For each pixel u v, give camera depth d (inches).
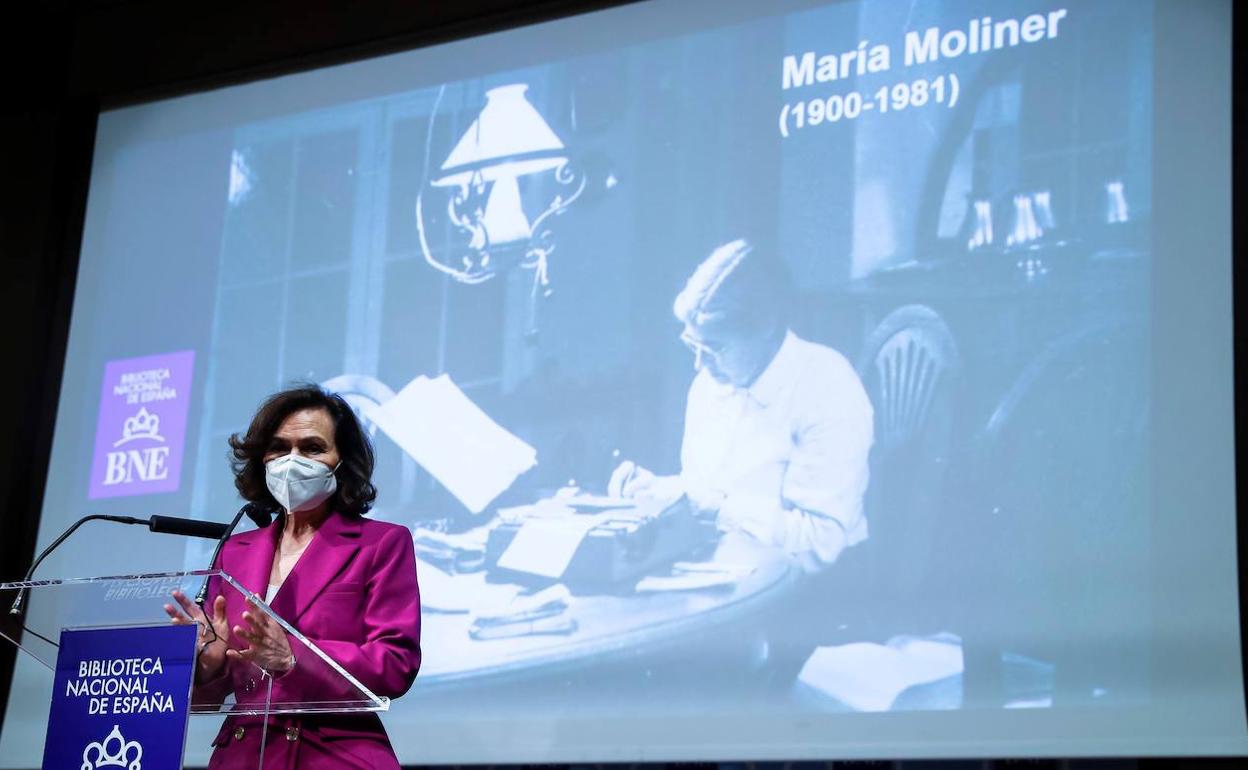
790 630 129.4
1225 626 116.2
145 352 166.2
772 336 137.5
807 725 126.4
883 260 135.0
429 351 151.9
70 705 69.1
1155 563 119.2
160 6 179.3
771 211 140.9
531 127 154.9
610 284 145.8
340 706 70.2
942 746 121.6
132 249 171.5
